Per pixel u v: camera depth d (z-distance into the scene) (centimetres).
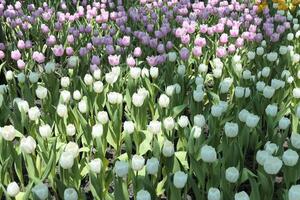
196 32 436
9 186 171
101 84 252
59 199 224
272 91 250
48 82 298
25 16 428
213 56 376
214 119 235
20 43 356
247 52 361
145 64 333
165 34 379
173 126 214
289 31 420
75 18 434
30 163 197
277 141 222
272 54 312
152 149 224
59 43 407
